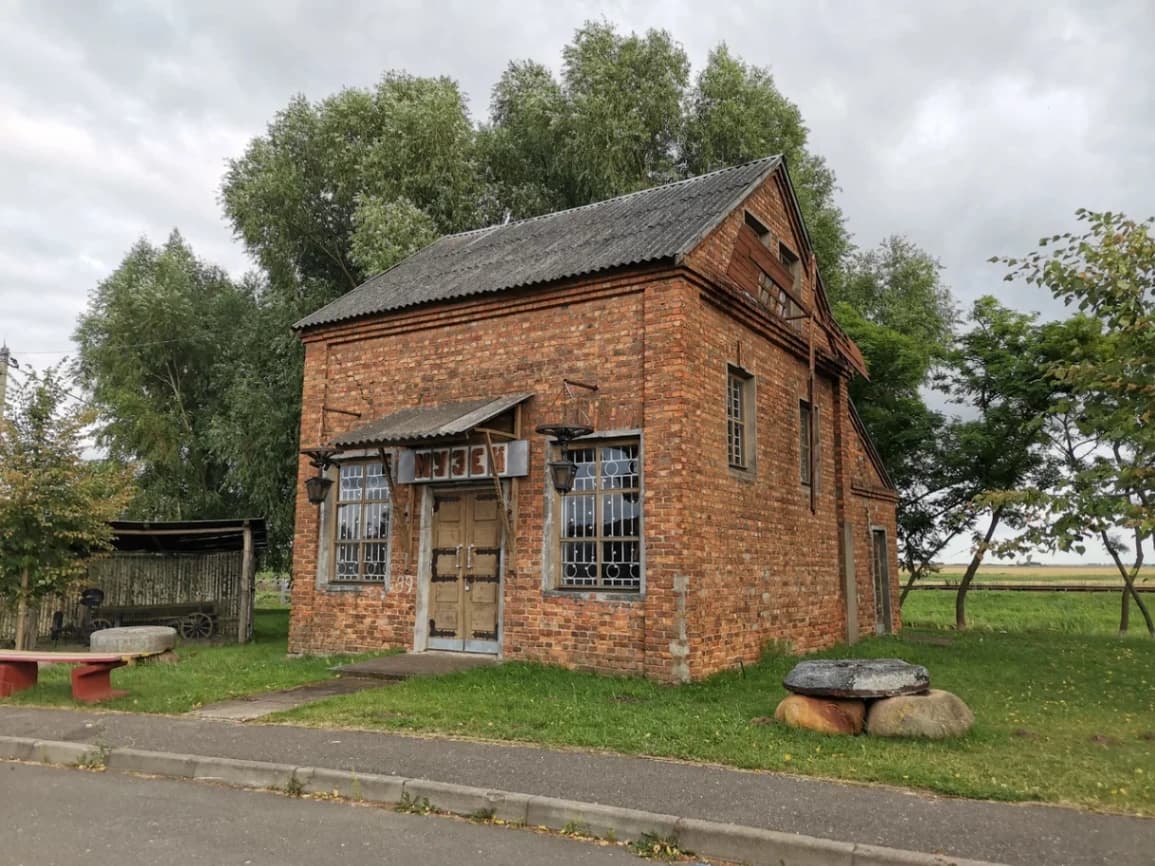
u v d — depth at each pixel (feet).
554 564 37.93
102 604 60.08
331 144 78.59
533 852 17.15
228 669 40.75
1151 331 30.35
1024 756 22.94
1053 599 114.93
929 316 97.66
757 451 42.01
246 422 73.82
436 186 76.48
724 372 39.45
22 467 44.57
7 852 16.92
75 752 24.98
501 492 38.22
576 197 83.41
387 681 35.76
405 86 82.94
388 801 20.56
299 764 22.35
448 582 41.27
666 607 34.27
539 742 24.67
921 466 79.20
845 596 51.37
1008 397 72.18
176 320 89.35
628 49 82.17
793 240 50.62
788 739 24.58
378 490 44.37
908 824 17.56
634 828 17.97
